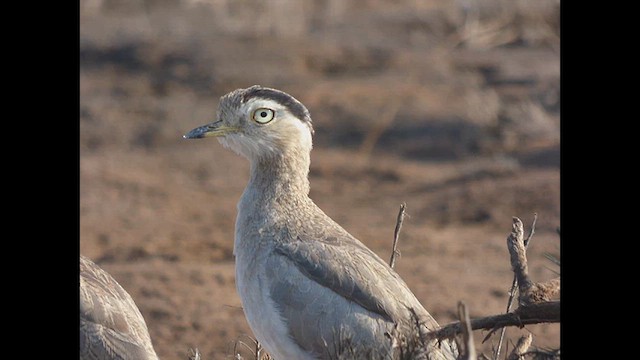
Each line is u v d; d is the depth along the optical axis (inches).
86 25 1197.1
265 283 342.6
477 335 459.5
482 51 1122.0
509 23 1167.0
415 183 789.9
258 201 362.9
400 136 902.4
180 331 488.1
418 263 588.7
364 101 972.6
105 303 340.2
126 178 803.4
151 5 1283.2
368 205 738.8
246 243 355.6
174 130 935.7
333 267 337.1
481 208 698.8
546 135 869.2
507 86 998.4
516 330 471.5
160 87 1033.5
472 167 812.6
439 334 313.9
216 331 489.1
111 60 1100.5
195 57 1082.7
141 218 700.7
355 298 332.5
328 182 800.9
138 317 348.2
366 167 831.1
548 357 325.7
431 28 1176.8
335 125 928.3
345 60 1088.2
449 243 634.2
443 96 980.6
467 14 1181.1
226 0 1270.9
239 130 370.6
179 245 641.6
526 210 684.1
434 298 527.8
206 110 977.5
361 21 1201.4
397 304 334.3
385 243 633.6
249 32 1150.3
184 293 534.0
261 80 1034.1
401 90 1000.2
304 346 335.3
